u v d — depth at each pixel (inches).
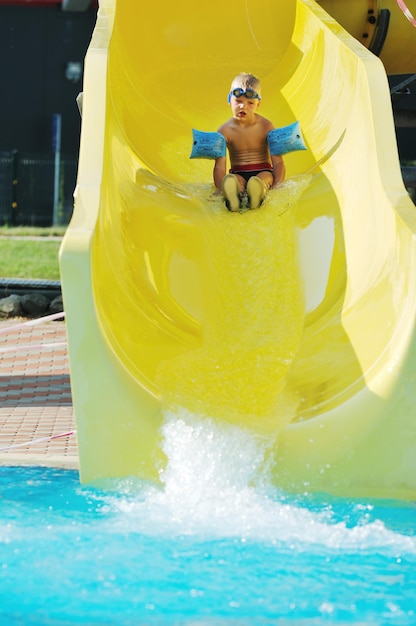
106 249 443.2
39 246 1374.3
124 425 401.1
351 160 530.0
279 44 745.0
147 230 516.7
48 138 1891.0
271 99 701.9
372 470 402.3
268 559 331.3
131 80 684.1
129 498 396.8
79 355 398.0
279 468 400.5
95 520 367.6
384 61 800.3
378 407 397.7
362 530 362.0
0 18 1862.7
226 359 451.2
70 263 393.1
